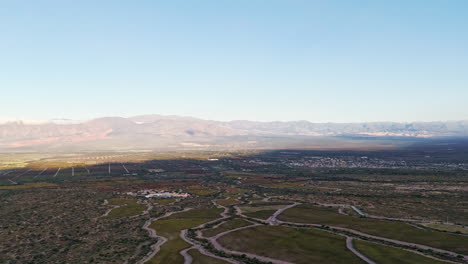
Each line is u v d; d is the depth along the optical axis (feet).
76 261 385.70
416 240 477.36
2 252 412.36
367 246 448.65
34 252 414.82
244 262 399.85
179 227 547.49
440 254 422.41
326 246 451.94
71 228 529.45
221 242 474.49
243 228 542.57
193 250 436.76
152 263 387.96
